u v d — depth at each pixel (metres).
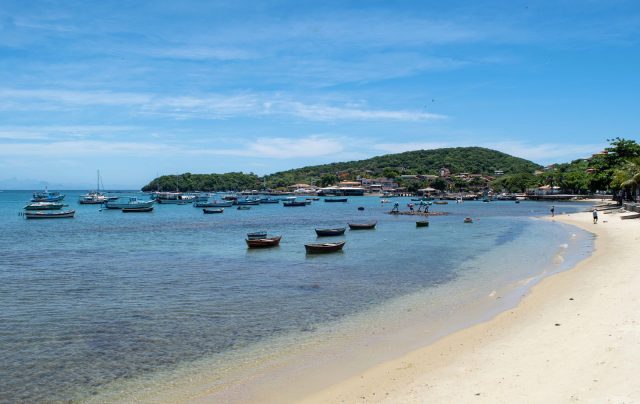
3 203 194.62
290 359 16.97
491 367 14.72
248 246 51.66
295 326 21.12
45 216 105.75
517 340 17.22
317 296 27.22
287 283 31.38
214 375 15.78
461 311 22.62
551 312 20.83
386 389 13.76
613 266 31.94
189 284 31.44
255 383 14.93
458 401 12.40
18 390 15.00
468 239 58.31
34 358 17.75
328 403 13.16
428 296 26.39
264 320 22.25
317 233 64.50
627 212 82.50
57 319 23.00
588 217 85.75
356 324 21.16
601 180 140.62
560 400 11.88
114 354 18.06
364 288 29.23
